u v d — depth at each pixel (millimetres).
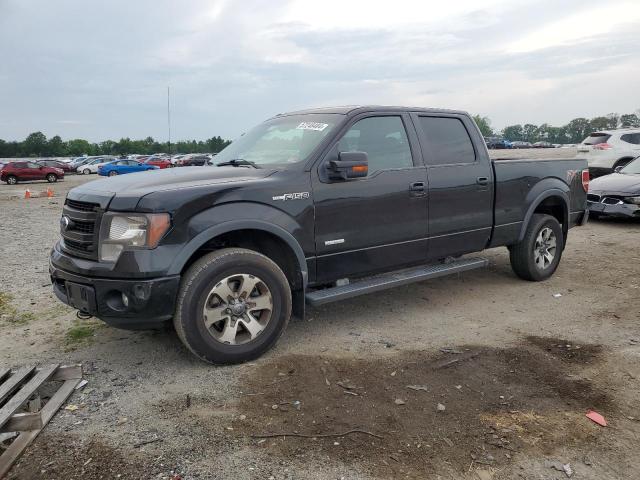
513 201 5875
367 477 2641
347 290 4508
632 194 10188
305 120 4938
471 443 2934
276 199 4074
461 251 5484
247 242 4289
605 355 4137
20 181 34906
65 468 2721
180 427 3104
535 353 4180
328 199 4371
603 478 2658
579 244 8711
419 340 4492
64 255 3936
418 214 5000
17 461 2777
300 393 3506
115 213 3609
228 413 3258
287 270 4379
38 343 4477
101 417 3230
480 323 4930
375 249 4746
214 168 4543
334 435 3000
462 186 5340
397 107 5102
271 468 2711
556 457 2822
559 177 6418
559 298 5711
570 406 3350
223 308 3848
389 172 4793
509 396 3469
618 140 15938
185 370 3895
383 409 3287
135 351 4277
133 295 3545
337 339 4520
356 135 4711
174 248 3611
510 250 6297
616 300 5602
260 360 4055
